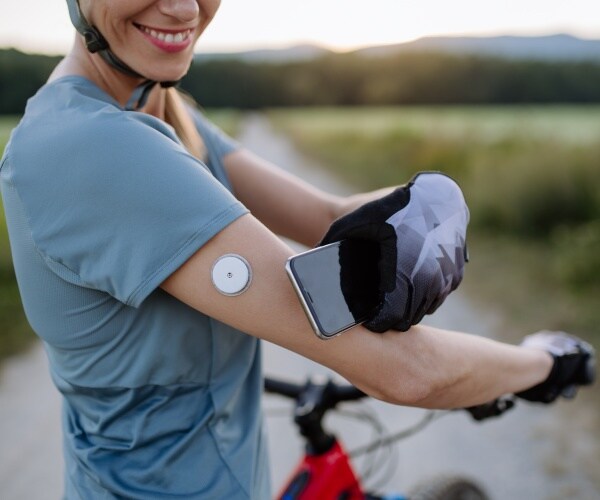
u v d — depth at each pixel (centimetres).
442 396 109
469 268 706
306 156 2159
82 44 115
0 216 718
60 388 118
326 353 97
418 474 341
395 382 101
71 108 100
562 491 326
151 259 92
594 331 521
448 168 1238
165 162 94
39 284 103
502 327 540
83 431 120
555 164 833
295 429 391
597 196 800
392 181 1374
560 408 403
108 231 93
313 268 91
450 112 4597
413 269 96
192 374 111
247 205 153
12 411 418
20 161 97
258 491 125
